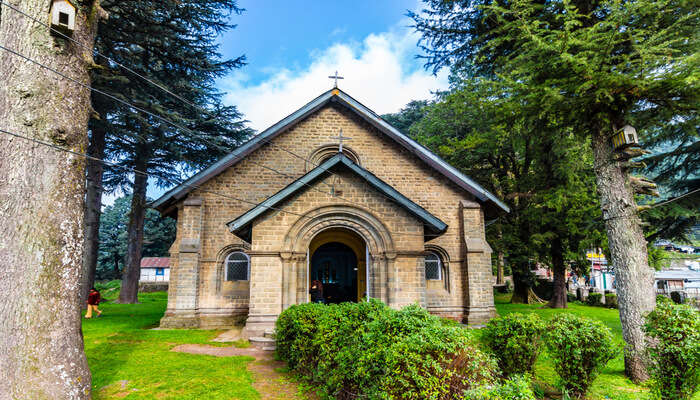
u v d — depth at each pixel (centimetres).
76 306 666
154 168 3225
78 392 632
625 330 1009
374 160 1880
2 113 646
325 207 1459
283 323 1098
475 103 1973
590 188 2277
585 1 1134
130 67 2409
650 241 2112
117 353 1205
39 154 648
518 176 2689
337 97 1902
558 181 2308
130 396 827
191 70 2538
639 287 1005
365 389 672
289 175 1833
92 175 2581
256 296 1394
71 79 671
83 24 727
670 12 941
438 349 593
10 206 623
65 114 679
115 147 2884
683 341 747
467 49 1741
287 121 1830
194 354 1195
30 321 605
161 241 6172
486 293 1747
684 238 2092
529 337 873
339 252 2406
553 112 1081
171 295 1712
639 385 934
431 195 1864
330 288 2258
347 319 837
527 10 1042
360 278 1744
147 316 2197
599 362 807
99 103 2331
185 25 2428
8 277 608
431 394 562
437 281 1806
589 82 920
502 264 4331
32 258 621
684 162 2008
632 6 848
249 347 1288
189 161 2905
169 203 1833
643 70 907
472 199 1883
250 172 1819
